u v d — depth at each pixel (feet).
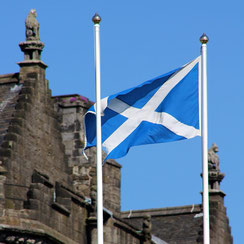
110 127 260.83
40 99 302.04
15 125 291.38
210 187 351.67
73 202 295.69
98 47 255.70
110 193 336.49
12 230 275.18
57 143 306.96
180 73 261.44
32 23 306.76
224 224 351.46
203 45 255.29
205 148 250.98
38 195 283.59
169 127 259.80
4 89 303.89
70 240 291.79
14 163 287.07
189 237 356.18
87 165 324.80
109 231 303.89
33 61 303.68
